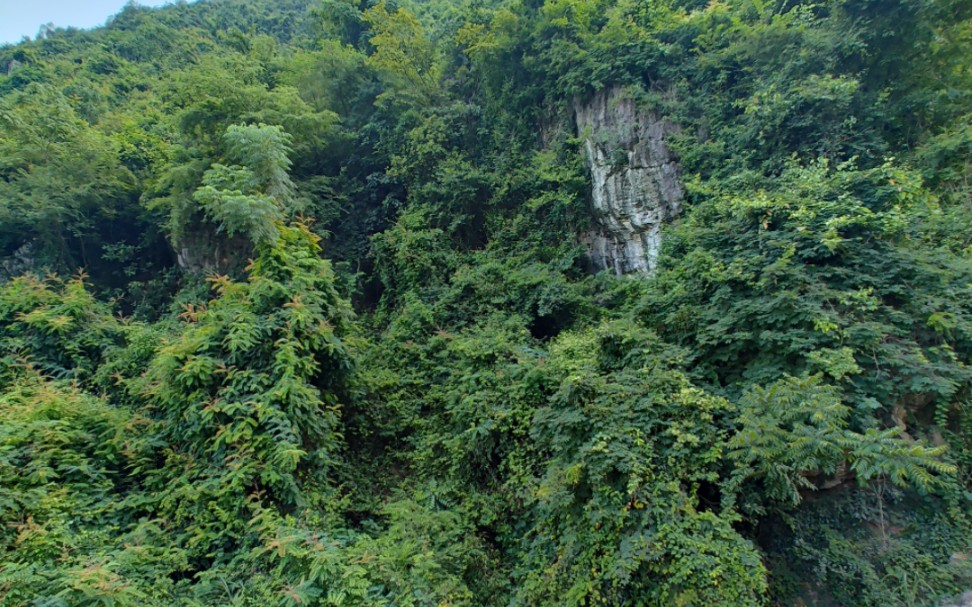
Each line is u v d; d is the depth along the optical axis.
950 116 8.76
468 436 7.15
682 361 6.16
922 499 5.40
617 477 5.07
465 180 13.08
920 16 8.45
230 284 7.45
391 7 19.30
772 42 10.27
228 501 5.44
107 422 6.27
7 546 4.25
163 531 5.27
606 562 4.77
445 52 17.09
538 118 13.99
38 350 8.13
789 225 6.44
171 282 14.52
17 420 5.68
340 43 18.67
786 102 8.94
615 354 6.86
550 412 5.91
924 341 5.86
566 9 13.24
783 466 4.55
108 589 3.85
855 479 5.60
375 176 14.86
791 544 5.35
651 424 5.30
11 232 12.77
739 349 6.27
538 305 10.62
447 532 6.16
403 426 8.48
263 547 4.90
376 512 6.81
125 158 15.31
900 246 6.36
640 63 11.93
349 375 7.86
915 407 5.84
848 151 8.56
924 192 7.34
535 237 12.45
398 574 4.95
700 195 10.34
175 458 5.95
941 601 4.66
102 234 14.76
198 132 12.92
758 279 6.31
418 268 12.16
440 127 14.20
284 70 18.08
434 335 10.51
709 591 4.18
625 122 11.95
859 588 4.96
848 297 5.72
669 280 7.73
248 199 7.63
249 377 6.36
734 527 5.37
